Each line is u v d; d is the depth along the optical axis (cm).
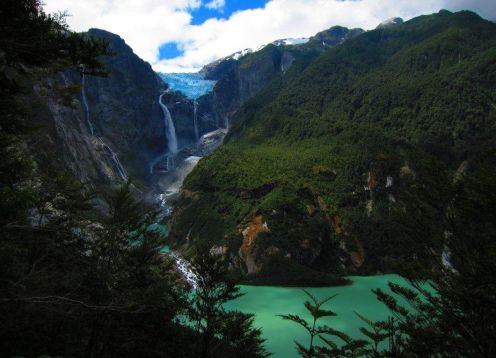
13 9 1224
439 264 1609
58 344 2047
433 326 1560
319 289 5144
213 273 2389
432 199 1583
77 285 1989
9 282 1437
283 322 3888
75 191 2600
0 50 1273
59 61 1334
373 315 4109
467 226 1451
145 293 2069
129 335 2305
